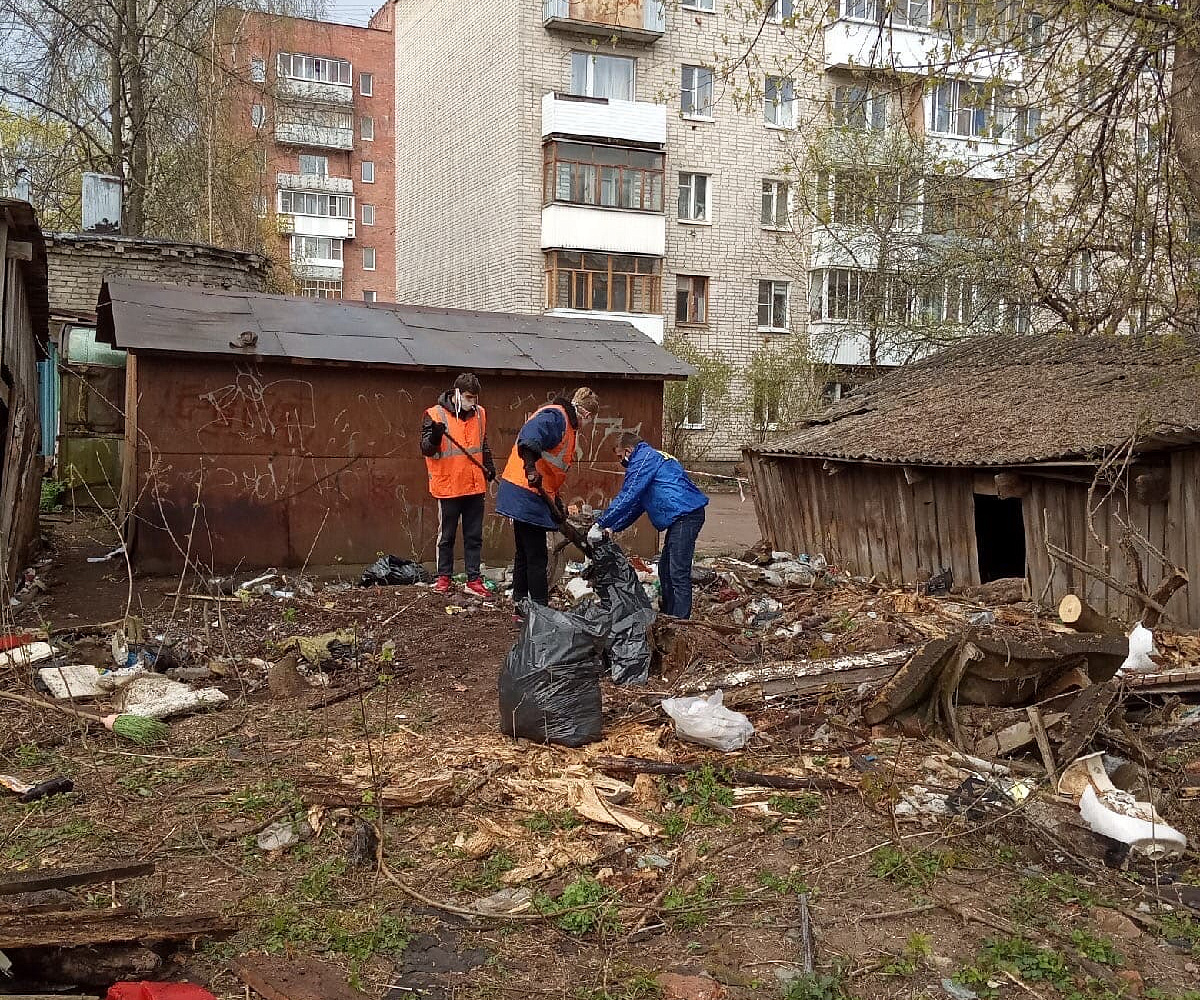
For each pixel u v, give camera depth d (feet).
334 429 32.63
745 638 22.11
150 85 72.18
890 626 23.70
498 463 35.29
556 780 14.75
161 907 11.04
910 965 10.33
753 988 9.93
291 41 76.79
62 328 47.78
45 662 20.17
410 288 106.63
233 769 15.28
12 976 9.27
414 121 102.99
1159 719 18.33
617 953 10.52
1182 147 29.55
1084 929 11.19
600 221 84.69
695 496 23.66
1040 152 30.53
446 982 9.87
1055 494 28.50
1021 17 26.66
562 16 81.76
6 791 14.21
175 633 23.21
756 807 14.16
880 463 32.89
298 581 30.17
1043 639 17.98
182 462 30.63
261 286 59.11
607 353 37.14
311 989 9.52
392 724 17.48
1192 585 24.97
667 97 33.71
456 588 28.96
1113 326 36.94
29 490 30.68
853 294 86.58
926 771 15.53
